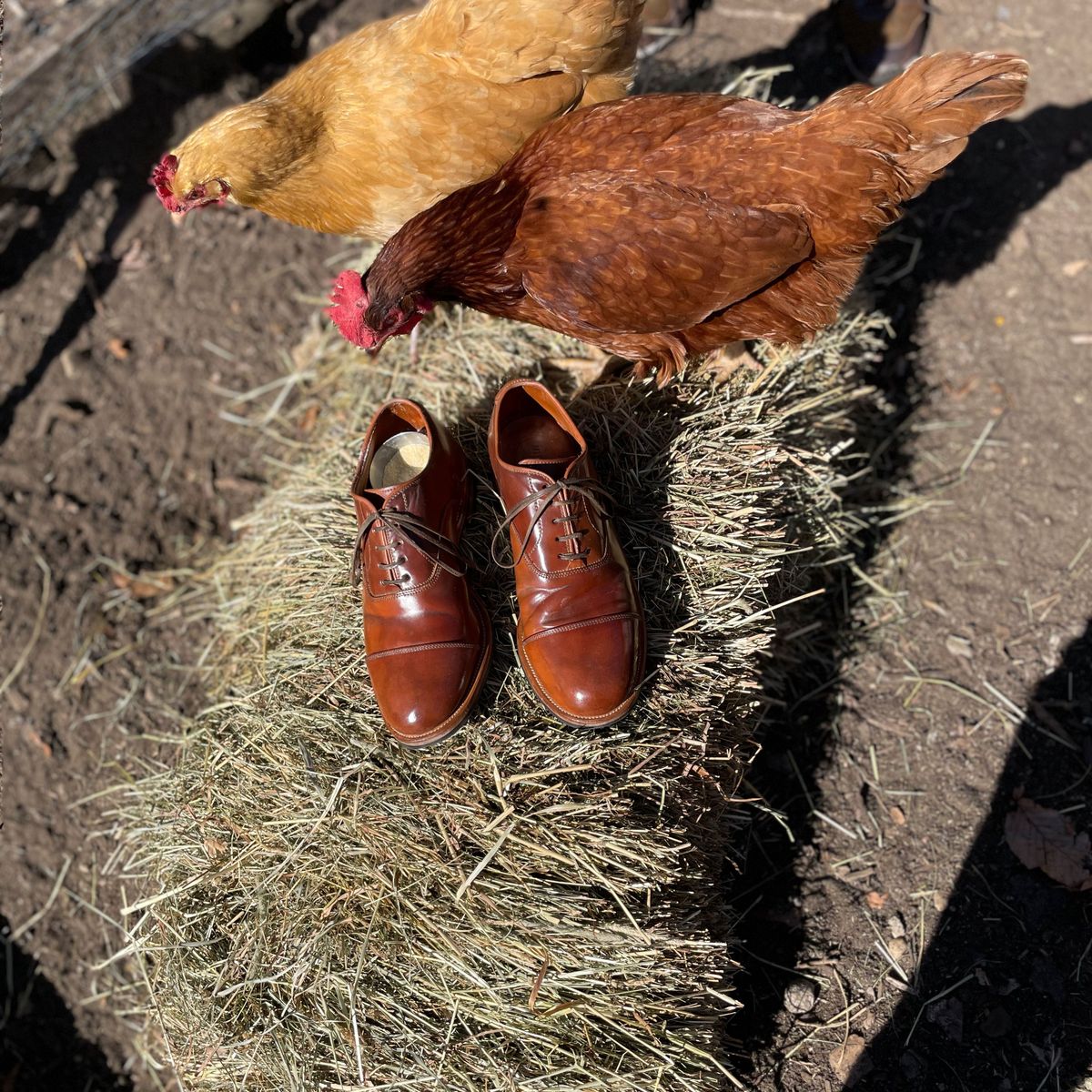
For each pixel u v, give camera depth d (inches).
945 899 37.5
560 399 40.5
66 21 59.0
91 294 56.1
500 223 35.7
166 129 58.5
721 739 35.2
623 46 39.3
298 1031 31.6
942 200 51.5
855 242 35.8
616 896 31.3
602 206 34.7
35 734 46.7
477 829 32.5
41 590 49.4
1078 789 38.7
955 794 39.2
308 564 39.1
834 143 34.3
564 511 34.0
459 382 42.1
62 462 52.3
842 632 42.8
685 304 35.1
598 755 33.4
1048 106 52.8
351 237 44.4
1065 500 44.0
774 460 37.7
